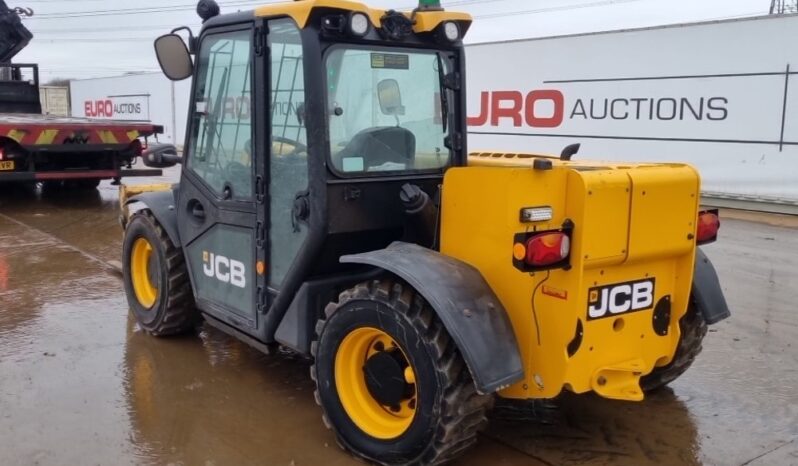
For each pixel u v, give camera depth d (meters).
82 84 26.95
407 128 3.66
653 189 3.07
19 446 3.33
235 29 3.66
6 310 5.35
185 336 4.84
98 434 3.46
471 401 2.93
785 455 3.37
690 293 3.65
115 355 4.48
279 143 3.50
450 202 3.19
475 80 13.88
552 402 3.91
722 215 10.47
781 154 10.30
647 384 3.94
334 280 3.57
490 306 2.94
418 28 3.62
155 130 11.06
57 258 7.05
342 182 3.36
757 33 10.23
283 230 3.54
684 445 3.45
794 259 7.48
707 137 10.96
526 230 2.91
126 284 4.95
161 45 3.95
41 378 4.11
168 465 3.19
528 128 13.09
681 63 11.02
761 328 5.18
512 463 3.26
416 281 2.91
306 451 3.34
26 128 9.74
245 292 3.84
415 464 3.04
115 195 11.66
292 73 3.38
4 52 12.85
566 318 2.91
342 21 3.25
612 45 11.69
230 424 3.60
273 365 4.36
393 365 3.12
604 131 12.03
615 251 2.98
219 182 3.92
